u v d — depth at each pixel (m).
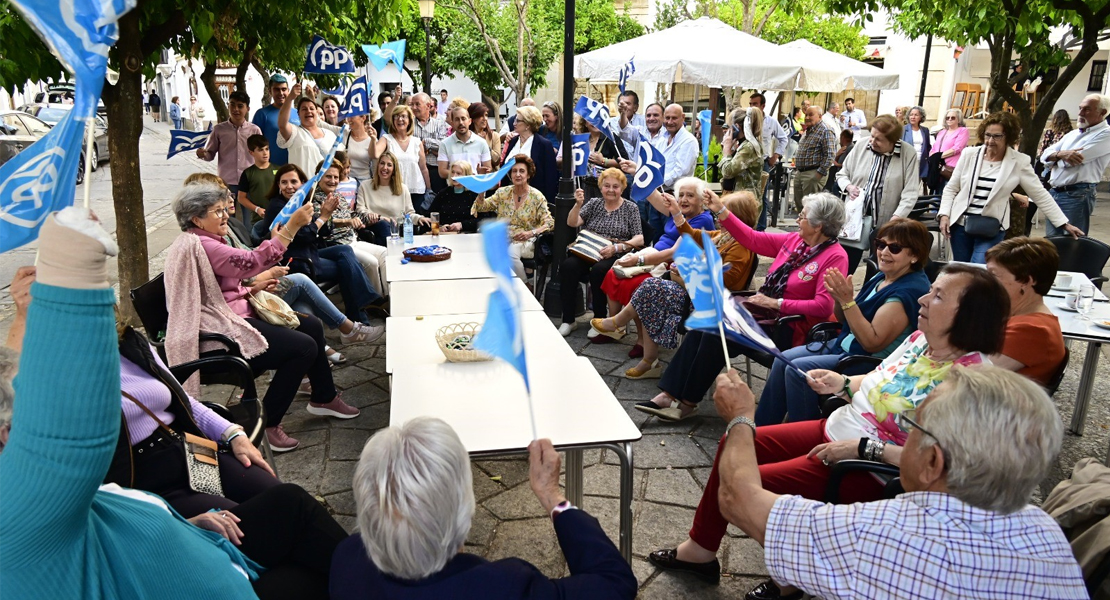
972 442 1.37
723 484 1.78
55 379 0.93
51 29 0.97
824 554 1.48
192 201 3.43
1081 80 15.96
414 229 6.43
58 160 2.00
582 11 16.75
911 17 7.61
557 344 3.28
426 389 2.75
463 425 2.44
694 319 1.96
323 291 5.45
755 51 8.16
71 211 0.94
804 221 3.83
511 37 14.79
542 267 6.10
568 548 1.67
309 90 7.97
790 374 3.29
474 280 4.39
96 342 0.95
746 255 4.54
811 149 9.16
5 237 2.03
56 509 0.98
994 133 5.18
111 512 1.27
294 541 2.06
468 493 1.49
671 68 7.96
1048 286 2.76
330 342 5.20
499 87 15.70
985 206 5.31
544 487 1.76
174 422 2.46
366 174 6.79
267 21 5.94
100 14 1.01
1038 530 1.39
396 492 1.41
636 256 5.10
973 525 1.39
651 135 7.38
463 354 3.02
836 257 3.76
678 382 3.91
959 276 2.34
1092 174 6.66
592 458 3.57
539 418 2.50
